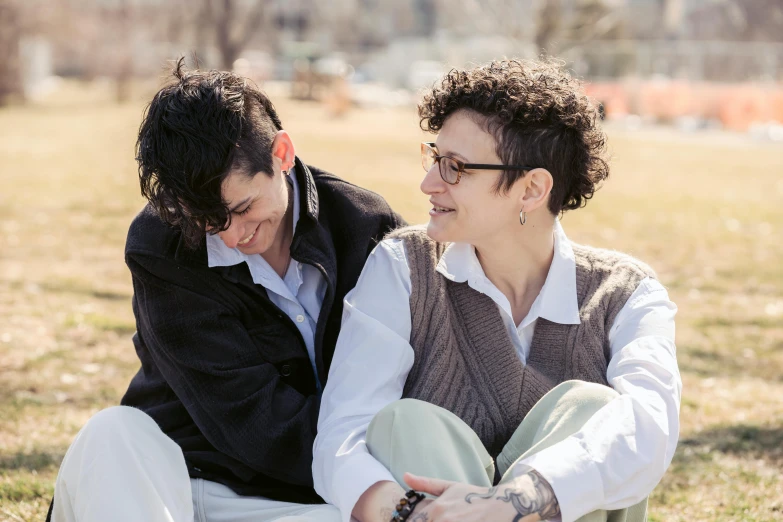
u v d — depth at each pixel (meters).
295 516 2.04
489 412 2.22
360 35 53.66
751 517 3.11
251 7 35.44
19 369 4.65
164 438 2.09
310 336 2.40
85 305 6.07
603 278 2.30
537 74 2.19
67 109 29.27
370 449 2.04
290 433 2.24
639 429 1.99
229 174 2.09
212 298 2.26
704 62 26.28
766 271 7.70
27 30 32.72
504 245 2.24
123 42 36.81
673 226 9.88
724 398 4.47
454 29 36.81
